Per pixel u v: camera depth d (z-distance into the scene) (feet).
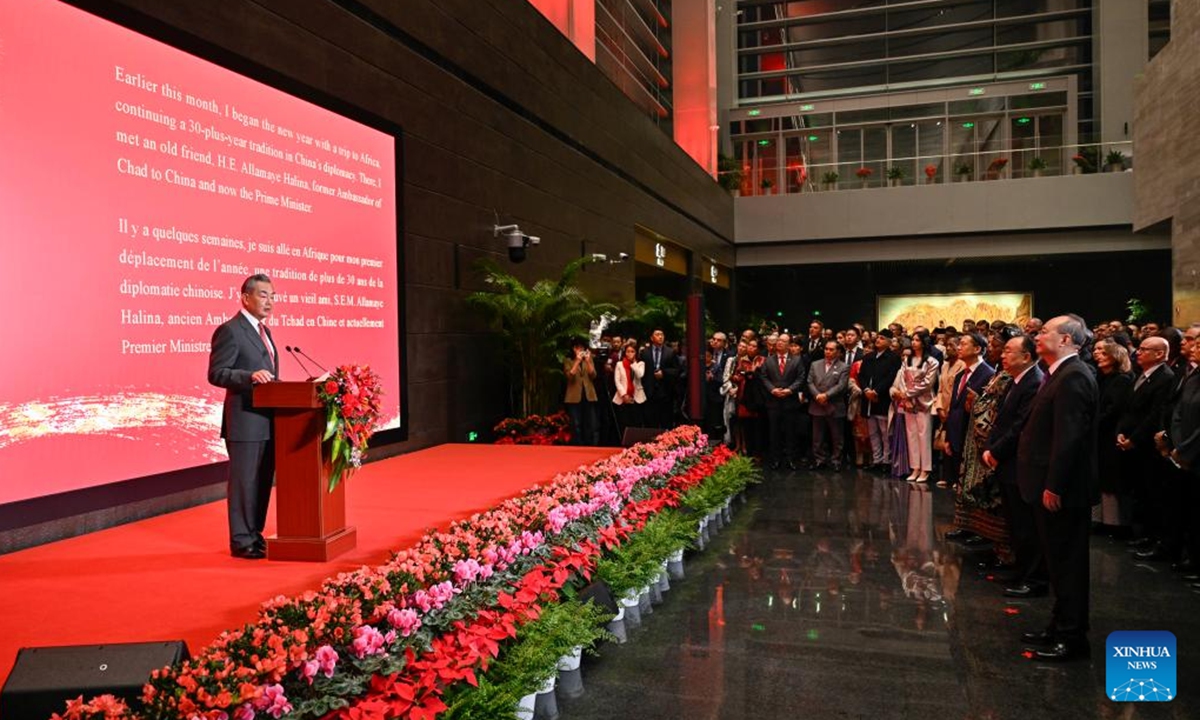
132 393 18.99
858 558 20.99
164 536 17.79
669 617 16.52
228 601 13.05
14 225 16.39
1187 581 18.57
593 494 17.11
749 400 37.50
